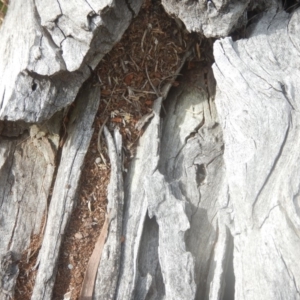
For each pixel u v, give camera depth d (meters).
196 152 0.69
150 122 0.70
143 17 0.70
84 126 0.68
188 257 0.60
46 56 0.61
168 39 0.71
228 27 0.63
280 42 0.64
